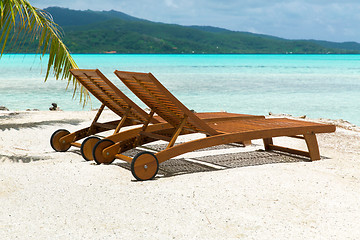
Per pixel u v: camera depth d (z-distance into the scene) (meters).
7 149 6.45
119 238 3.02
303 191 4.16
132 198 3.90
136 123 6.57
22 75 35.34
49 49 7.53
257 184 4.36
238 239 3.01
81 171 4.85
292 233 3.13
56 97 18.83
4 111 11.45
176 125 5.52
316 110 15.82
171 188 4.24
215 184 4.38
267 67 63.50
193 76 37.78
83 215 3.47
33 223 3.30
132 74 4.77
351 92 23.28
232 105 17.03
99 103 17.05
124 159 5.02
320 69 56.16
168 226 3.24
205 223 3.31
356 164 5.55
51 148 6.83
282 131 5.51
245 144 7.10
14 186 4.27
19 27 6.88
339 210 3.65
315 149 5.81
